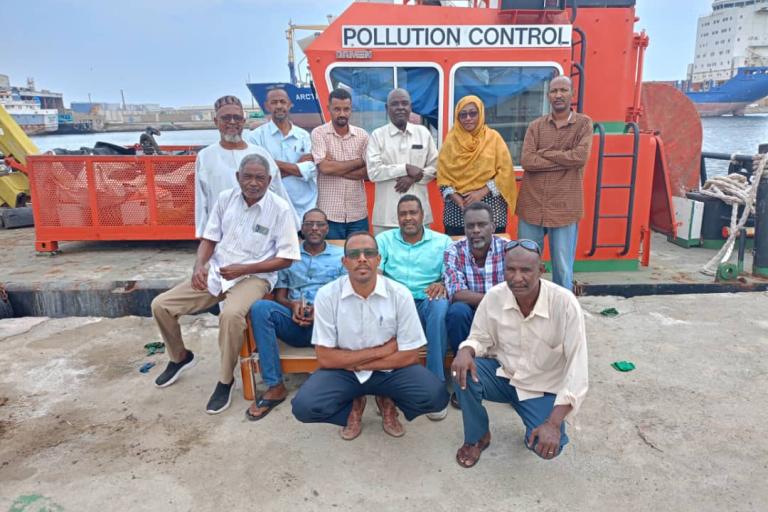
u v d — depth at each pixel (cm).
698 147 791
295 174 425
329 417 303
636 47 600
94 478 280
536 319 260
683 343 431
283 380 374
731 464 281
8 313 524
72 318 520
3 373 405
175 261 629
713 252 668
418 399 300
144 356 434
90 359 429
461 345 279
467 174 421
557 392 272
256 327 331
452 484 270
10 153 881
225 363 337
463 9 520
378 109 517
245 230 346
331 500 261
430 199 536
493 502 257
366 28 498
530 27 501
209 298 367
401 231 368
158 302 358
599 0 569
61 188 647
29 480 279
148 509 257
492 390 283
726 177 676
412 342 298
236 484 274
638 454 291
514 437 310
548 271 583
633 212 572
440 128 523
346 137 440
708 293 542
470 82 512
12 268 606
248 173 327
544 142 419
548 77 515
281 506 257
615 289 538
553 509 251
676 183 798
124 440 315
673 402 343
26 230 855
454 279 344
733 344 427
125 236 660
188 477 280
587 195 562
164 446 308
